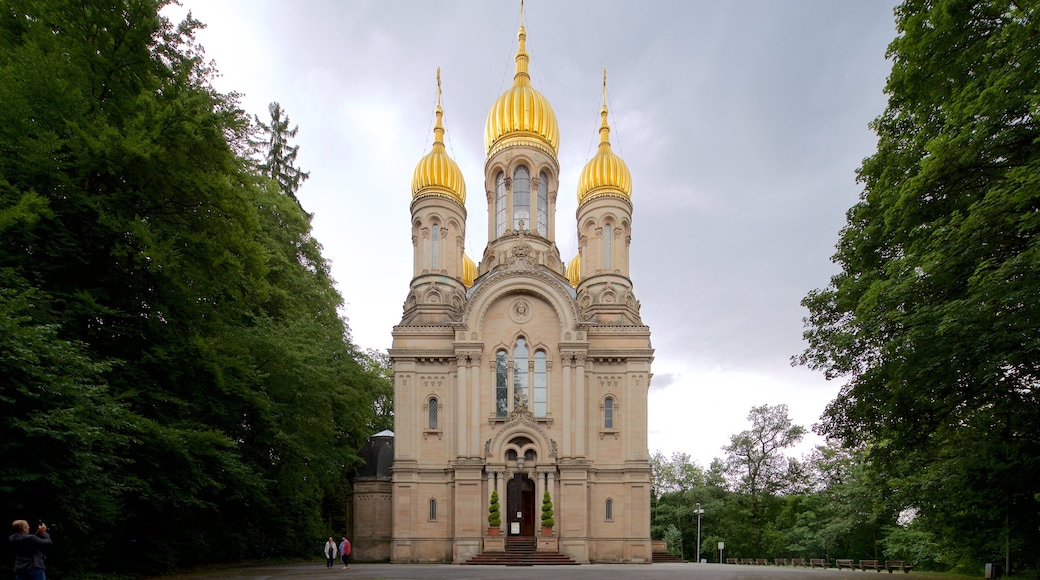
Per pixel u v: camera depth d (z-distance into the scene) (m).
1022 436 26.16
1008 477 26.27
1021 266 19.62
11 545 15.66
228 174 29.28
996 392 24.31
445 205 61.16
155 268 24.84
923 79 26.41
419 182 61.97
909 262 24.05
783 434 78.12
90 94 25.20
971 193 24.38
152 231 25.58
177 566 33.88
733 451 80.06
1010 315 20.34
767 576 32.44
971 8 24.27
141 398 25.97
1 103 22.19
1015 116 22.08
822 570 42.22
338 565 43.94
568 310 53.94
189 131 25.12
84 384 21.83
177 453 25.58
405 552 51.28
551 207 66.25
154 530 30.83
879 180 28.67
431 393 54.09
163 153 24.47
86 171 23.89
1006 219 20.75
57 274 24.14
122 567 28.27
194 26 29.50
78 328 23.94
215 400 31.27
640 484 52.25
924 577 31.95
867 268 29.55
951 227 22.45
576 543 50.19
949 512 33.91
